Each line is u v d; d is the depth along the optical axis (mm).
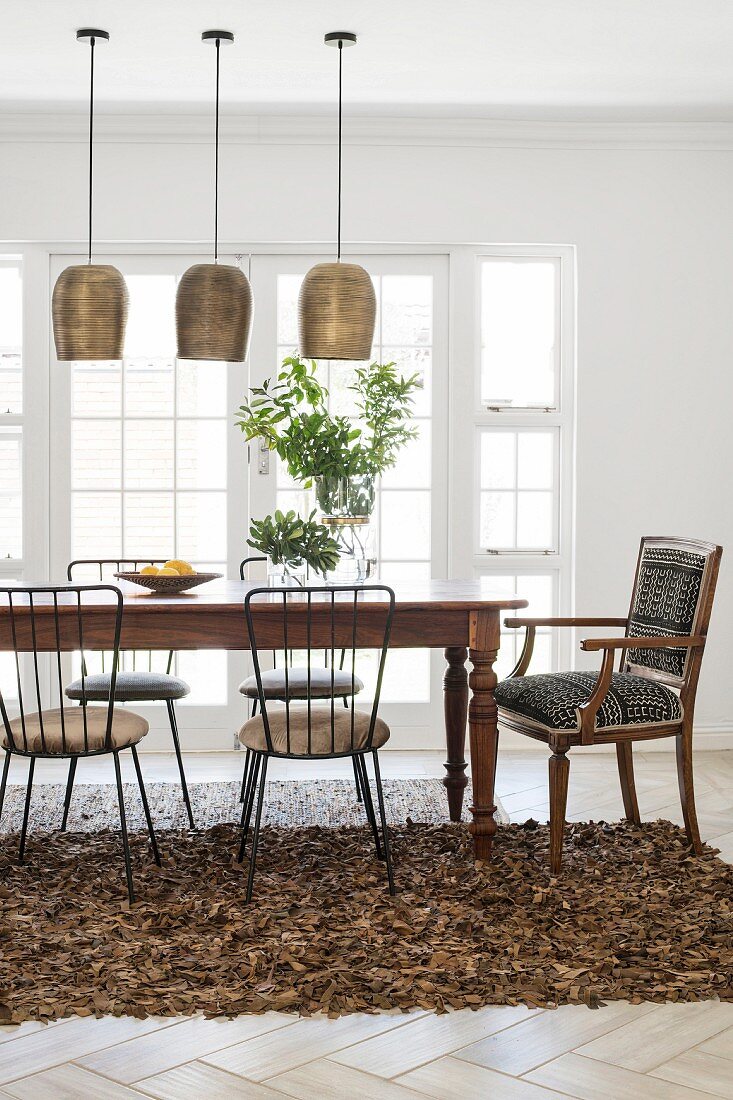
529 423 5449
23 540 5352
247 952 2816
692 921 3055
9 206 5199
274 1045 2404
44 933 2941
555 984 2660
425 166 5293
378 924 3012
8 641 3389
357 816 4191
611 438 5410
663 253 5379
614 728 3512
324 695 3791
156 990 2613
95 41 4285
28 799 3572
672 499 5430
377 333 5418
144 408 5379
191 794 4551
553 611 5516
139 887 3318
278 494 5410
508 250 5410
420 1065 2316
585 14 4055
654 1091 2207
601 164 5344
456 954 2834
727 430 5430
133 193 5234
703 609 3648
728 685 5453
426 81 4754
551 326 5469
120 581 4457
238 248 5344
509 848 3736
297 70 4617
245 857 3637
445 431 5449
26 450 5332
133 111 5125
